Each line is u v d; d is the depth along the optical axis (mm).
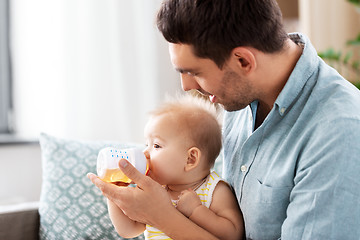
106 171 1153
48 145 1846
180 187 1297
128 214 1141
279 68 1075
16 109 2824
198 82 1105
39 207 1796
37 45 2771
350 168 932
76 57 2793
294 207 993
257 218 1104
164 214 1112
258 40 1015
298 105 1080
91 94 2836
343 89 1021
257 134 1140
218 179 1271
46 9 2758
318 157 970
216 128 1315
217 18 995
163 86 3055
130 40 2910
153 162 1265
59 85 2789
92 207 1742
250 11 1004
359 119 959
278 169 1071
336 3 3111
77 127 2816
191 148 1261
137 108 2941
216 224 1182
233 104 1117
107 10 2850
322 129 988
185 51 1040
